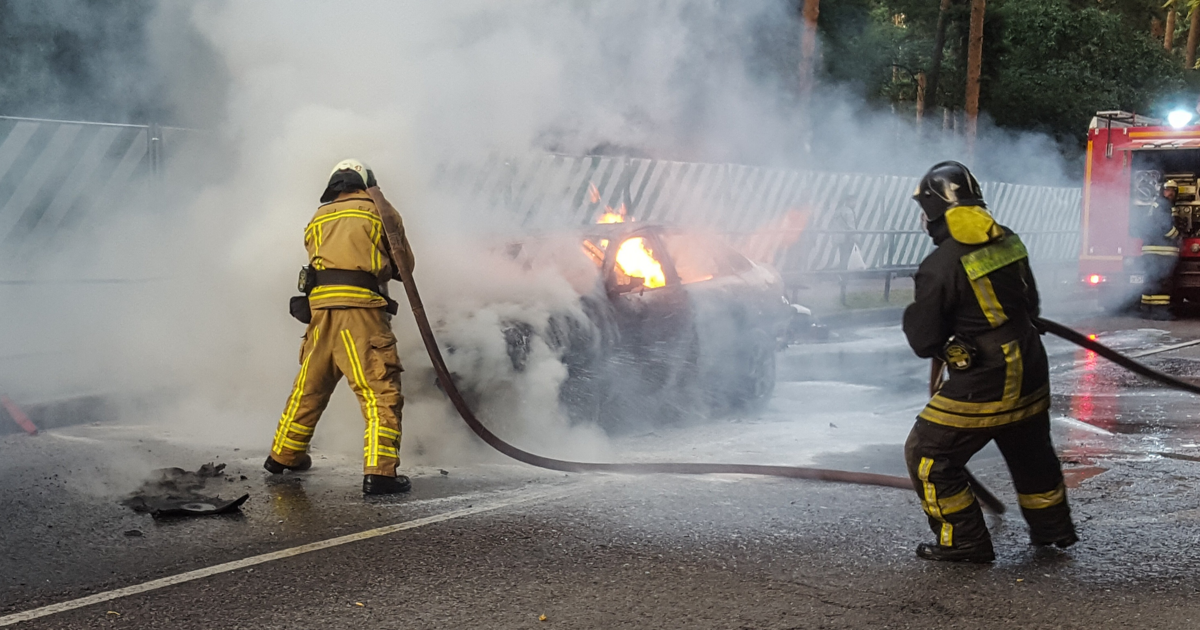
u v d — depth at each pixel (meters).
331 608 4.18
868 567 4.69
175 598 4.29
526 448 7.01
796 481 6.20
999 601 4.27
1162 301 17.02
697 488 6.02
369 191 6.09
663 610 4.17
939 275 4.58
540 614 4.12
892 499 5.81
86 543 4.96
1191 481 6.31
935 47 30.66
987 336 4.59
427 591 4.37
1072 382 10.23
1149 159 17.03
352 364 5.90
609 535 5.12
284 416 6.19
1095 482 6.27
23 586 4.42
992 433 4.64
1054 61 33.59
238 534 5.11
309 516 5.41
